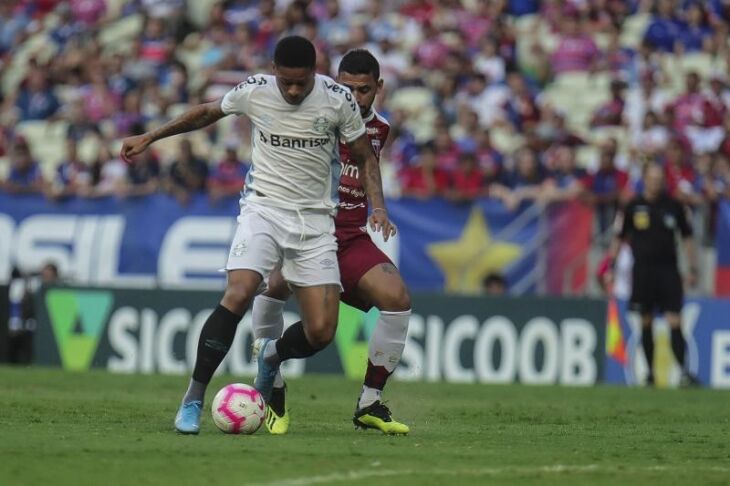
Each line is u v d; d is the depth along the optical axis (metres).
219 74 83.31
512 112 76.50
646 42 78.69
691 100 73.44
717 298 60.00
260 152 27.31
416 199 65.38
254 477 20.69
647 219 56.62
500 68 79.69
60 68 92.50
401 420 34.06
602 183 65.69
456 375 60.03
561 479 21.33
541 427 32.44
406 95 81.50
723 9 82.50
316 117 26.81
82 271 69.81
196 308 61.66
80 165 75.31
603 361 59.41
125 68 88.88
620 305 59.47
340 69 28.97
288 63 26.16
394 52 83.44
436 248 64.88
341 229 28.73
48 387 45.53
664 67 79.31
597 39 83.25
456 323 60.09
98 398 39.66
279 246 27.14
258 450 23.89
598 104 79.69
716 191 64.06
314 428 30.08
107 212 69.75
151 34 91.75
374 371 28.48
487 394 47.53
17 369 57.84
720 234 62.19
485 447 25.98
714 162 67.81
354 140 27.47
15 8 103.12
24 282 65.38
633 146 71.31
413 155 72.56
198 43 91.75
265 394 28.52
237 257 26.97
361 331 60.34
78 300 63.31
